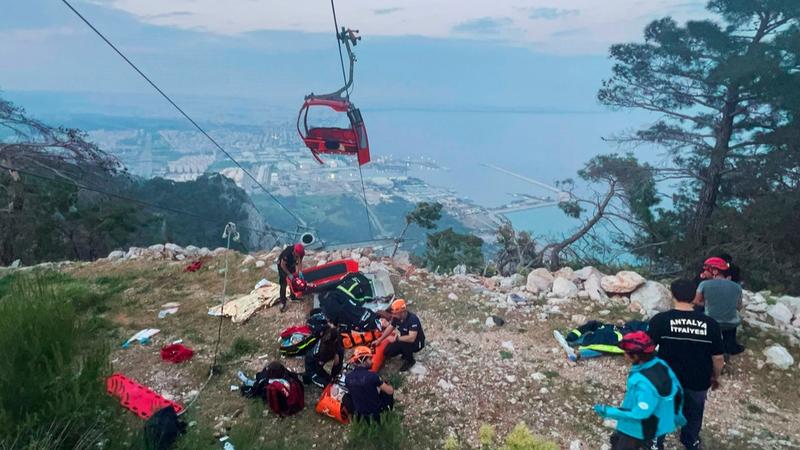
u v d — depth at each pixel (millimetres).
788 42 19141
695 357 5199
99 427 5152
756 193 20891
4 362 5551
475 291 10781
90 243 29703
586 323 8781
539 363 7996
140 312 10320
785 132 19625
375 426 6234
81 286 11391
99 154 28250
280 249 13609
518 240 23422
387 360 7988
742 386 7410
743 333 8461
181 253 14539
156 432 5520
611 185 23781
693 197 24734
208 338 9000
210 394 7246
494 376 7594
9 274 13367
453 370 7738
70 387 5355
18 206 25625
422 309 9812
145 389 7078
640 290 10016
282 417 6684
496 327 9133
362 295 9406
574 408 6898
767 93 19500
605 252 23891
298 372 7762
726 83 20578
